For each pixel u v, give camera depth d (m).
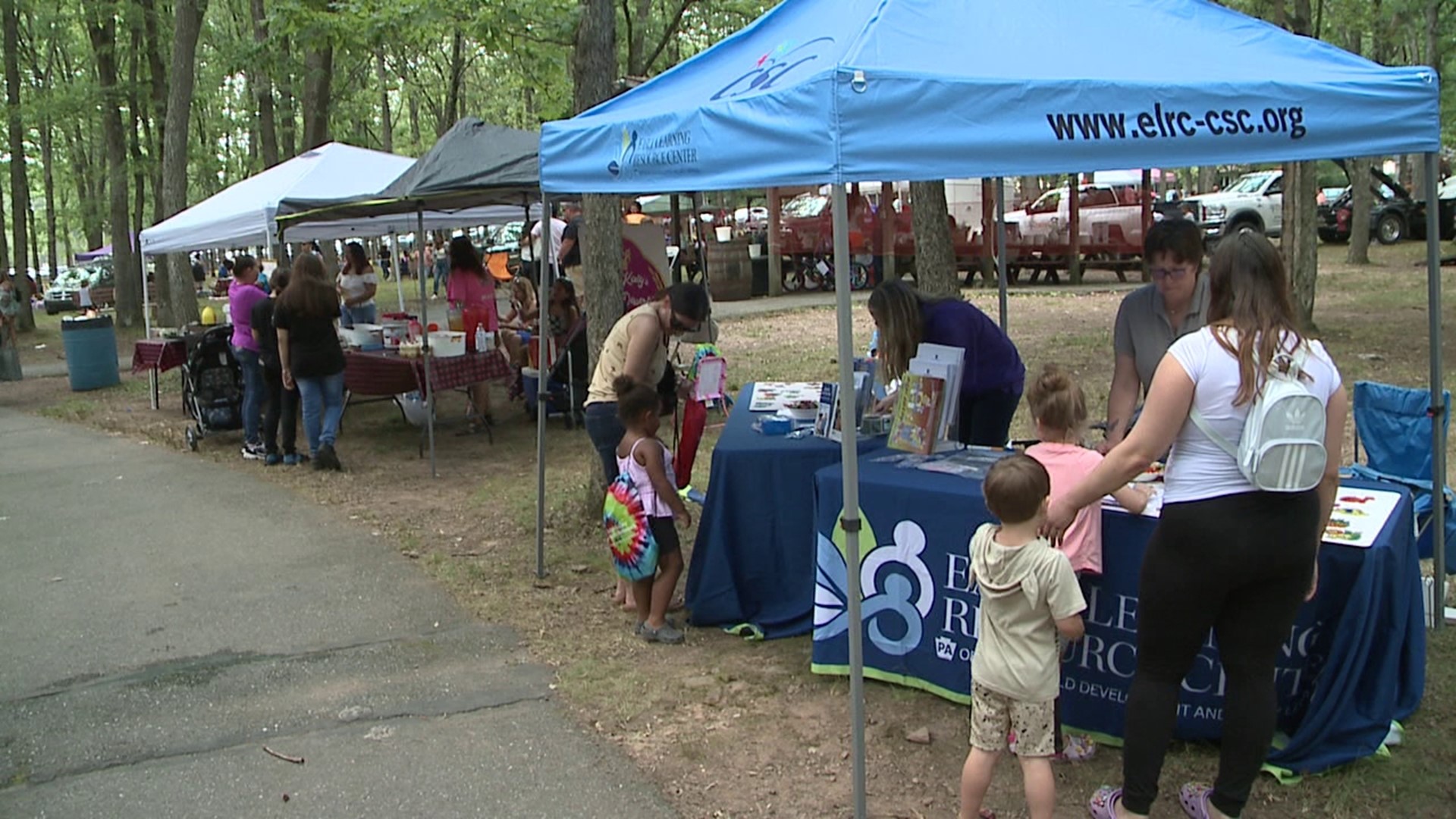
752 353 13.52
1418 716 3.64
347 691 4.25
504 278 20.47
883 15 3.31
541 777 3.53
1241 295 2.71
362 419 10.56
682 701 4.05
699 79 4.23
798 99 2.95
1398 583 3.24
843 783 3.43
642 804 3.35
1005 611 3.01
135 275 23.16
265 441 8.58
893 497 3.89
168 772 3.65
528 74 11.25
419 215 8.05
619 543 4.58
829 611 4.12
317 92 16.66
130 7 20.45
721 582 4.69
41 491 7.99
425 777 3.56
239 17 24.88
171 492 7.74
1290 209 11.64
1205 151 3.22
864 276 20.67
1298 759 3.31
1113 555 3.44
